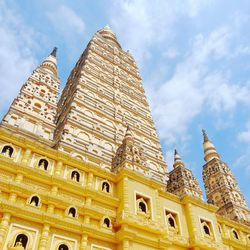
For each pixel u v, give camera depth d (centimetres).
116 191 3369
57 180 2970
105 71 6384
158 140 5778
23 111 4041
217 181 6328
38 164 3044
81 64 6375
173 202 3762
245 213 5669
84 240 2692
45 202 2775
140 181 3481
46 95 4612
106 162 4184
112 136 4784
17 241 2384
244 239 4403
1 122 3553
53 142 3931
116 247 2864
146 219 3109
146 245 2956
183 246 3375
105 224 2980
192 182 4384
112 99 5672
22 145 3072
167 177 4997
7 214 2427
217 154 7006
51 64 5578
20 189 2672
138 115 5962
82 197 3080
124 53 7881
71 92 5516
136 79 7225
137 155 3891
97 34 7550
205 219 3812
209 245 3478
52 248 2505
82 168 3325
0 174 2747
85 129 4497
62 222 2653
